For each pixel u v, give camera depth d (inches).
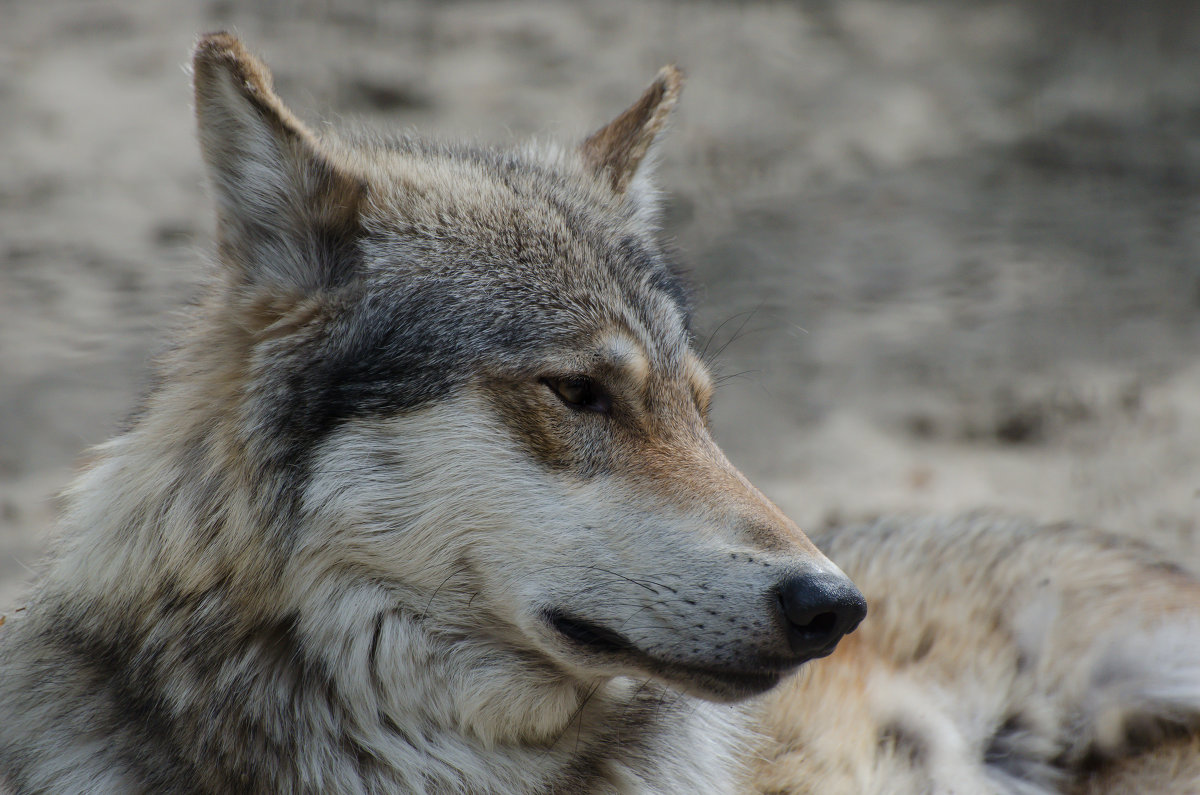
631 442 266.5
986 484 564.7
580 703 275.1
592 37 1219.2
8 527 481.1
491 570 257.8
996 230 880.3
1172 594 392.8
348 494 249.9
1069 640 382.3
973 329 733.9
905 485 563.8
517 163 322.0
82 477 287.1
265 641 253.4
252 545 250.2
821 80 1179.3
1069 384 660.7
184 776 251.8
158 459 262.5
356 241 265.9
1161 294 780.0
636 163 336.2
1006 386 661.9
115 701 257.0
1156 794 363.9
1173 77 1206.3
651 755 283.6
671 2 1349.7
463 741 267.3
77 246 775.1
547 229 283.0
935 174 984.3
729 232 856.9
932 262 824.3
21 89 1020.5
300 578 251.3
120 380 610.2
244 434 252.1
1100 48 1291.8
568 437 260.7
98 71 1060.5
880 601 377.4
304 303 258.5
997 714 372.8
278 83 1003.3
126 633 257.3
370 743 259.1
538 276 272.7
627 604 252.5
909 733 356.2
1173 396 647.1
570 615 255.6
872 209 908.6
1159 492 550.9
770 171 964.0
